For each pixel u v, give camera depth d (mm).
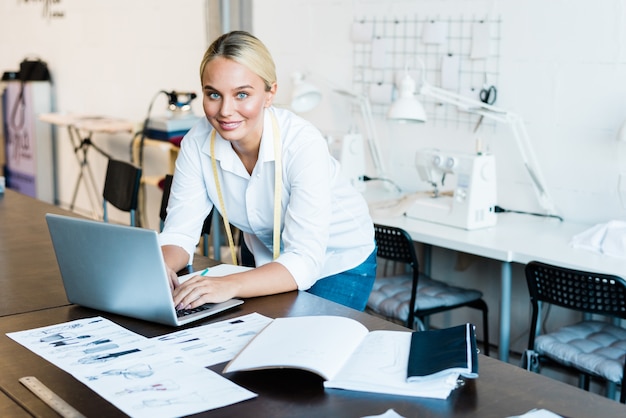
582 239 2805
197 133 2084
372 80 3875
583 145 3154
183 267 2082
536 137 3297
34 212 2932
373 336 1551
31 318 1727
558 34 3164
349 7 3920
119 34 5680
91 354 1493
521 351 3504
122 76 5727
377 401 1294
